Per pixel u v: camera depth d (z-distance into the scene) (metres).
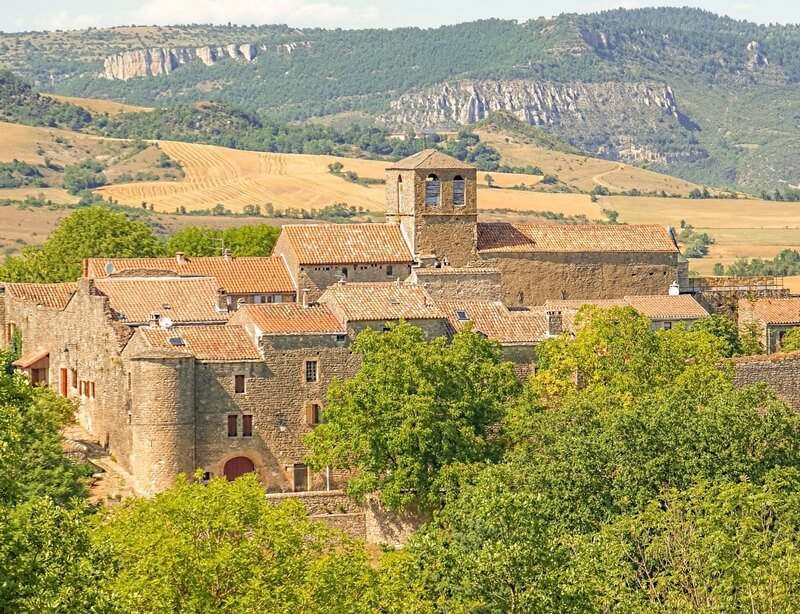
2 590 127.44
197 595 162.50
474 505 189.00
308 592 164.00
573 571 168.50
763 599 163.88
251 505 174.62
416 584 171.75
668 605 166.62
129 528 172.00
